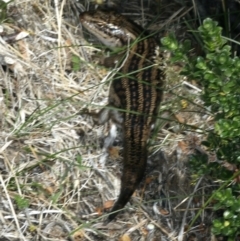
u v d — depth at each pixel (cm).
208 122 791
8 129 735
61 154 732
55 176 719
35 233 684
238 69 590
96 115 766
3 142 721
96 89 796
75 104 774
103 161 743
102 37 848
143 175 723
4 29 802
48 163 723
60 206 703
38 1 834
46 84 784
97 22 841
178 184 741
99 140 758
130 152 726
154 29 878
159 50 804
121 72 808
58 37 813
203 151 767
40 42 811
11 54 780
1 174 705
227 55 584
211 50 589
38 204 697
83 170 728
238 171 635
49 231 686
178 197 718
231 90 602
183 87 809
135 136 741
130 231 704
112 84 790
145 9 895
